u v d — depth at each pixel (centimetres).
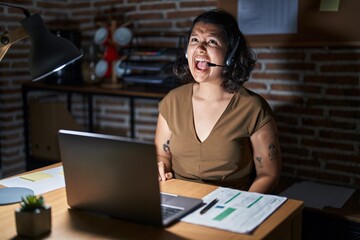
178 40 320
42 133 335
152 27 332
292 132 282
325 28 259
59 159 329
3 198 152
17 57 347
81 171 137
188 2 313
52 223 133
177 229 127
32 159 346
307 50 269
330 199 242
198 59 191
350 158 265
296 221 147
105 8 354
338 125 266
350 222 216
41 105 330
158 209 127
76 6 369
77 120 385
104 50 347
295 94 277
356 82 257
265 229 126
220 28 193
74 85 338
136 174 126
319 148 274
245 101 193
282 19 271
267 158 192
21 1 338
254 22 281
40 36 144
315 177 278
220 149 190
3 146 351
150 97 291
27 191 159
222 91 195
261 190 183
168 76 301
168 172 197
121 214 134
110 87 322
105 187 134
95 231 127
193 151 194
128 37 320
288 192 254
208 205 144
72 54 147
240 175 195
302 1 264
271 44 277
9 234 125
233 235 123
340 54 260
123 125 360
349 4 251
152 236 123
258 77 288
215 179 193
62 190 163
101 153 130
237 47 195
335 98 265
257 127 192
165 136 207
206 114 195
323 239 226
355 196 248
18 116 355
